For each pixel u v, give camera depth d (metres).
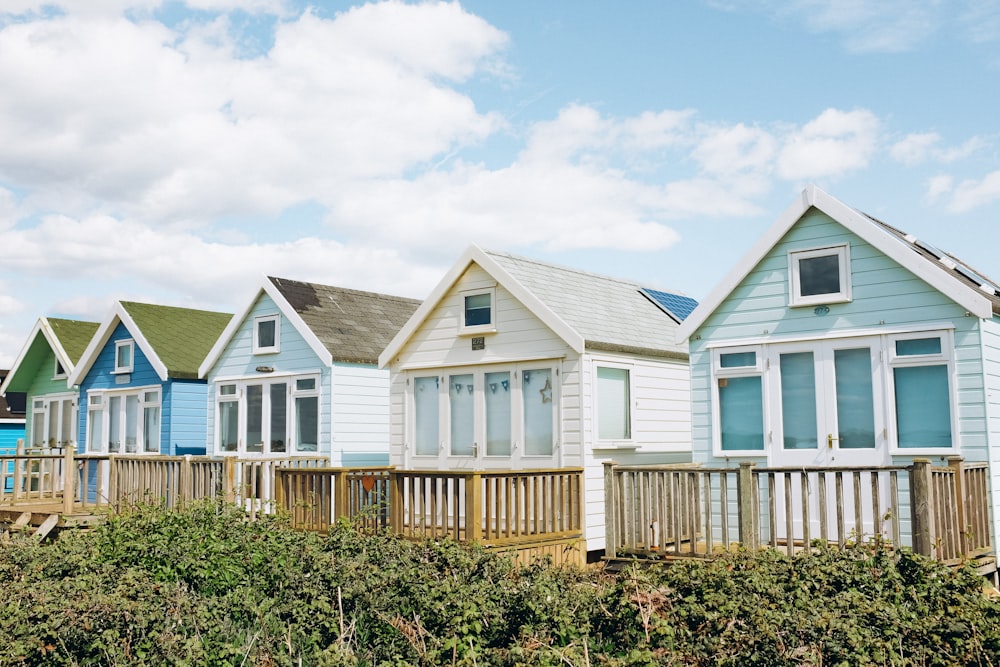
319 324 20.09
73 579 10.24
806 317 13.09
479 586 9.05
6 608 8.60
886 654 6.78
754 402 13.48
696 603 7.63
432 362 16.52
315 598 9.40
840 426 12.70
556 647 7.65
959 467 10.55
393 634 8.61
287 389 20.17
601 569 11.48
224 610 9.46
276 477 14.62
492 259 15.66
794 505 12.97
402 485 13.12
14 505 18.20
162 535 11.73
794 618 7.05
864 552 8.88
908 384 12.27
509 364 15.48
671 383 16.61
